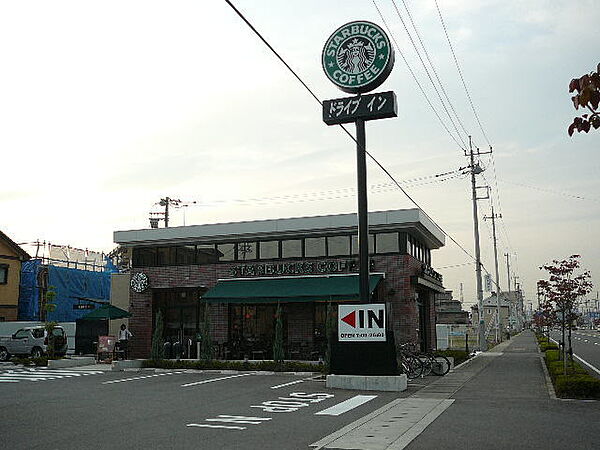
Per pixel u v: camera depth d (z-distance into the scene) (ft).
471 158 129.08
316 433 34.65
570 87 16.03
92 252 173.68
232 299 86.43
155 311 102.32
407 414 41.68
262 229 94.12
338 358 58.18
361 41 61.11
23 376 74.38
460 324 243.40
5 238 132.26
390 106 59.00
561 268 76.28
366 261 58.34
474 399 49.65
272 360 85.87
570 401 48.16
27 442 32.55
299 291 84.58
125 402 49.39
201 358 82.84
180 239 99.50
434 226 98.99
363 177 59.00
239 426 37.27
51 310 108.37
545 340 155.43
